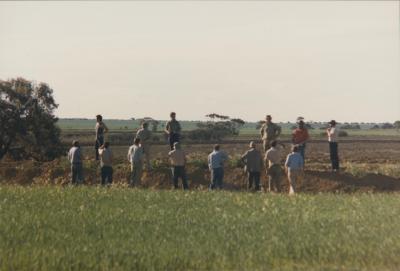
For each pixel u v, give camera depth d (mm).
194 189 95000
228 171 106750
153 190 86250
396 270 47906
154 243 52219
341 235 56000
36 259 46969
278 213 67062
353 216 65938
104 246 50844
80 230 56875
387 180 101938
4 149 174250
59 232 55750
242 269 47344
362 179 101625
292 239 54094
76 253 48625
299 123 94812
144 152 103938
